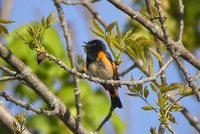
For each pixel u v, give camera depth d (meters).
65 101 12.25
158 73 9.03
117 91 11.89
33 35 8.49
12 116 8.99
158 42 10.15
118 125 12.25
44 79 12.41
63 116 9.07
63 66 8.77
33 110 8.03
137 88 8.67
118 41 9.12
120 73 11.46
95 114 12.12
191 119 12.10
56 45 12.33
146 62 9.33
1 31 8.45
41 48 8.51
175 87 8.56
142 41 9.20
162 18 9.00
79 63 11.12
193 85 8.66
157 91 8.66
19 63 8.80
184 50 9.41
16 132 8.17
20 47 12.32
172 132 8.67
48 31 12.33
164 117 8.66
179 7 9.64
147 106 8.71
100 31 9.05
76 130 9.23
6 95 7.85
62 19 10.83
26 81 8.84
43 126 11.91
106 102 12.39
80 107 10.10
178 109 8.68
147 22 9.31
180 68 8.79
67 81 12.48
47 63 12.41
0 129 11.14
